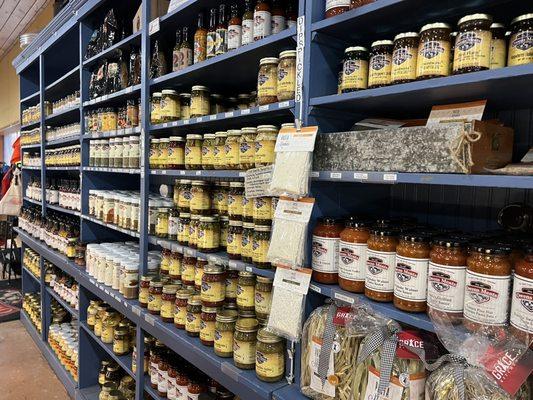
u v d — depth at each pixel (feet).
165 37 8.25
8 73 28.22
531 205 4.75
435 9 4.14
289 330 4.76
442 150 3.54
